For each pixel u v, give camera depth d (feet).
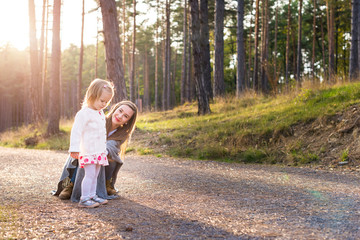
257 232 7.51
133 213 9.42
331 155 21.77
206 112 42.75
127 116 12.15
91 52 199.93
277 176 17.12
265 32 99.30
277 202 10.74
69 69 208.13
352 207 9.83
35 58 59.88
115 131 12.41
